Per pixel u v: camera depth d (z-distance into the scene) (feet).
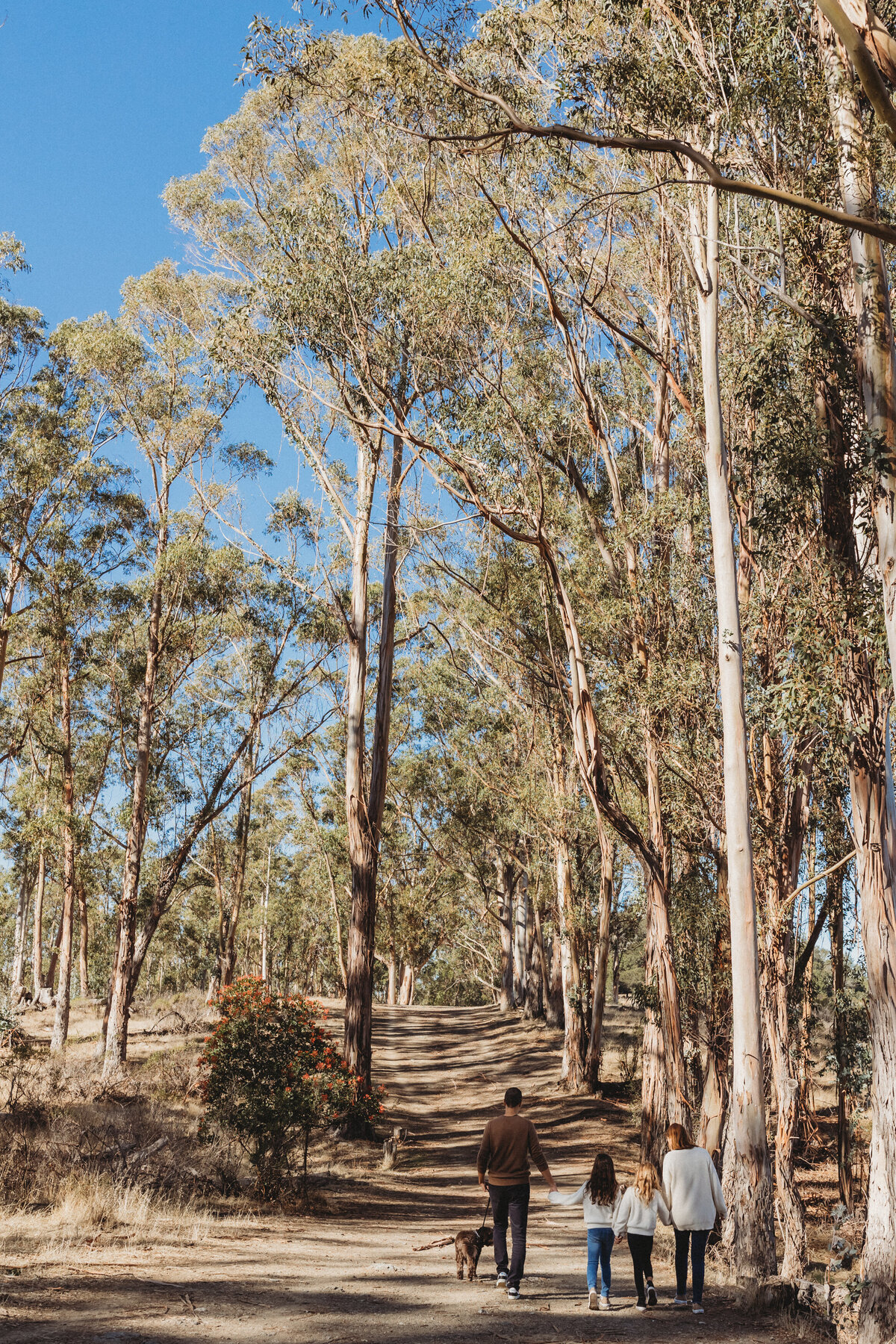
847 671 33.86
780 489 39.78
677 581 58.54
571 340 54.85
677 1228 28.99
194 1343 20.34
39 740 115.03
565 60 44.32
